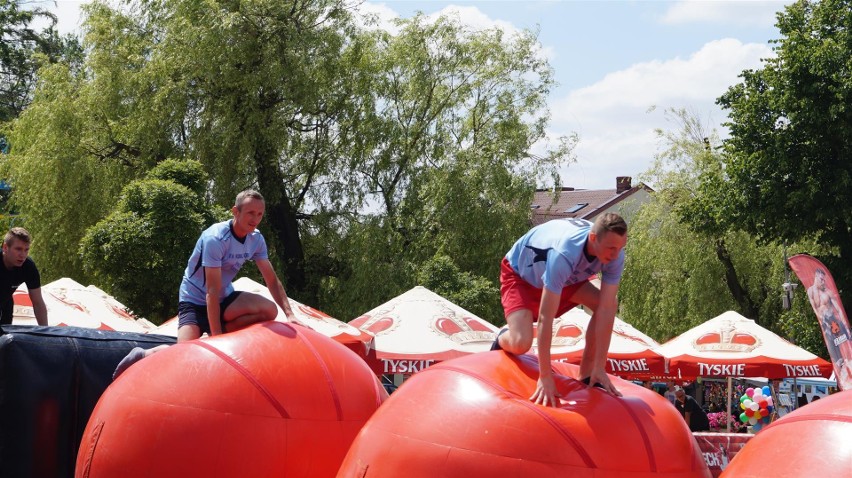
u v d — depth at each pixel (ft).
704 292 98.53
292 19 87.20
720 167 101.81
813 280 32.81
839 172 81.66
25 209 83.20
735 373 47.88
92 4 90.33
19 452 21.22
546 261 16.15
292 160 91.97
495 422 14.79
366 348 41.22
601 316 16.19
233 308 21.63
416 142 92.89
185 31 83.25
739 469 13.50
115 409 18.94
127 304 58.80
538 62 95.09
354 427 18.71
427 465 14.85
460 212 86.74
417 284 81.30
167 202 58.29
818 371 47.73
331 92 90.12
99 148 87.15
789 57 84.58
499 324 81.97
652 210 103.35
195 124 86.28
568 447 14.46
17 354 21.53
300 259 92.53
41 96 87.81
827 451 12.56
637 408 15.55
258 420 17.90
